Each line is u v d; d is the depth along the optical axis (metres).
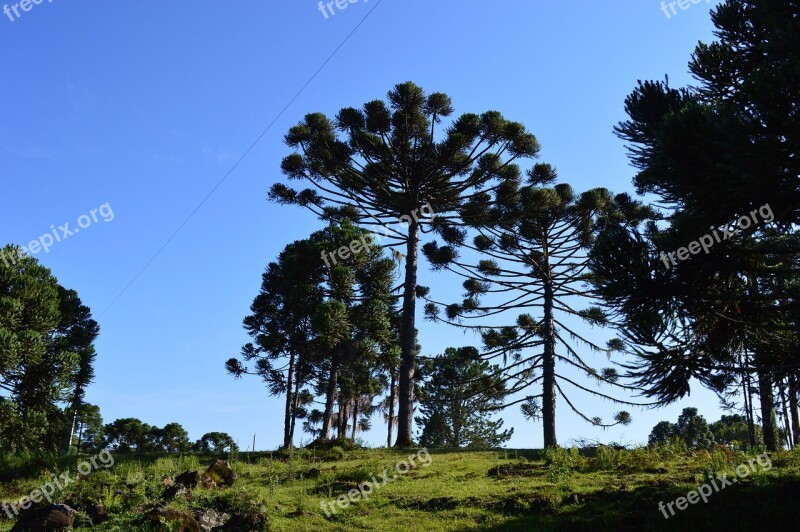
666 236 11.22
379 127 23.58
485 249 26.19
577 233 24.70
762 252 11.20
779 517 9.01
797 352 12.23
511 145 24.33
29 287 19.66
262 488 13.06
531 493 11.41
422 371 33.66
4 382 18.78
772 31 11.80
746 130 9.45
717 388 11.57
